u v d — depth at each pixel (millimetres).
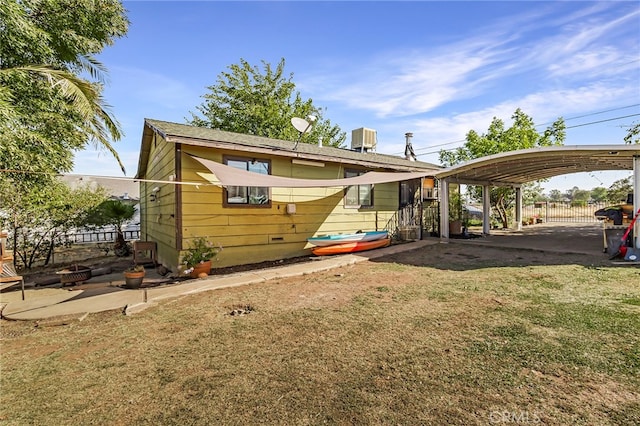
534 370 3141
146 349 3873
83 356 3730
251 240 9484
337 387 2955
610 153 8883
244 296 6082
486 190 15633
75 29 9922
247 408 2682
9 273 7344
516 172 13898
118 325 4711
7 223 10891
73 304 5676
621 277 6551
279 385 3016
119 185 25594
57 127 8750
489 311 4848
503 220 19672
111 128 9859
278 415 2580
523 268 7762
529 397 2713
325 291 6328
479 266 8234
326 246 10453
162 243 10250
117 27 10945
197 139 7797
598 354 3402
